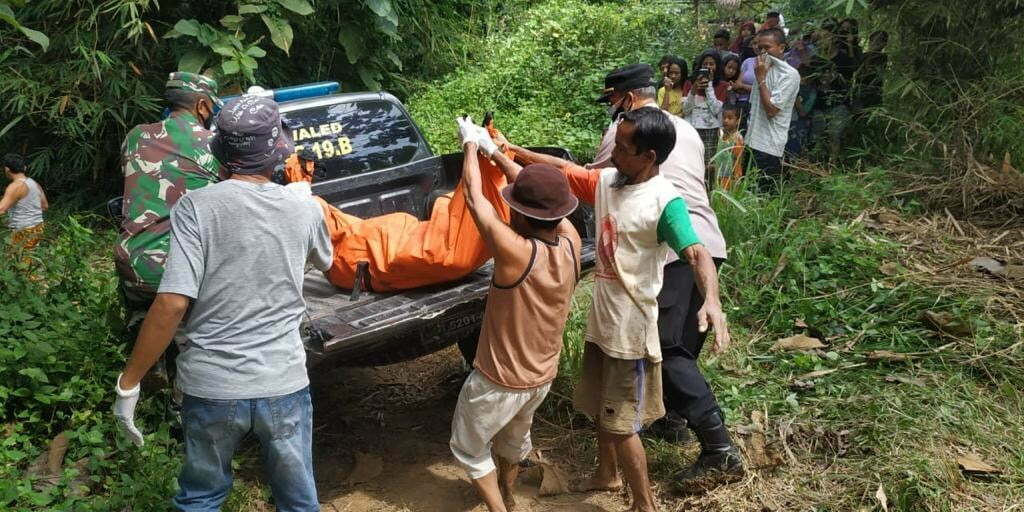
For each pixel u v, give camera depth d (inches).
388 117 206.8
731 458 146.5
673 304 145.3
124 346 179.2
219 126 106.8
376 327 140.9
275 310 108.1
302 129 194.4
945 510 135.0
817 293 212.7
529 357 130.1
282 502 115.1
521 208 126.4
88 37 325.1
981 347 179.9
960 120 277.4
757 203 241.0
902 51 306.8
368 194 197.9
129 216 163.0
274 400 107.6
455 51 450.0
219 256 104.2
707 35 434.9
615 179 136.5
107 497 144.6
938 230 243.1
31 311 191.2
